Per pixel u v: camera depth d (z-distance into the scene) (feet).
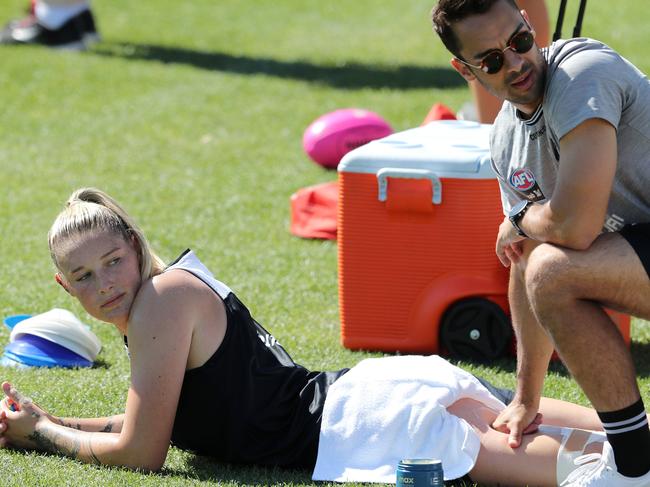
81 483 40.93
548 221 38.19
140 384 42.19
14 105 140.77
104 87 151.94
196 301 42.83
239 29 207.41
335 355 60.54
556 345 38.09
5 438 45.44
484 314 59.41
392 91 153.48
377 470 41.83
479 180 58.29
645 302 38.01
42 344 58.85
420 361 44.29
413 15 223.10
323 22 216.95
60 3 174.60
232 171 109.91
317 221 86.58
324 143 109.29
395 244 60.08
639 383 54.80
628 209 39.83
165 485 40.98
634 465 37.40
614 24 196.65
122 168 111.65
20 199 99.50
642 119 38.37
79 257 42.73
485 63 38.65
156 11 223.51
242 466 44.47
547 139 39.81
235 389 43.42
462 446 41.27
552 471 40.45
